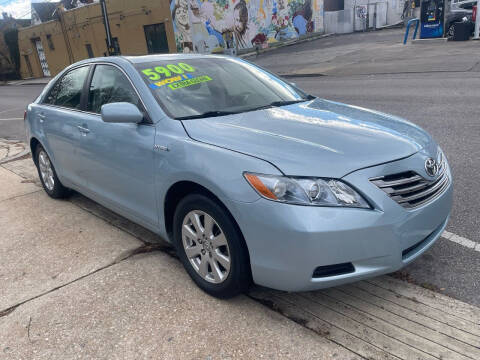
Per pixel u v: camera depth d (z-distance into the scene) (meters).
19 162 6.97
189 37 23.44
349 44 24.28
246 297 2.85
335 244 2.25
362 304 2.69
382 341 2.36
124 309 2.81
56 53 33.66
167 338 2.52
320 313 2.63
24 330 2.69
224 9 24.80
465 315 2.53
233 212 2.44
